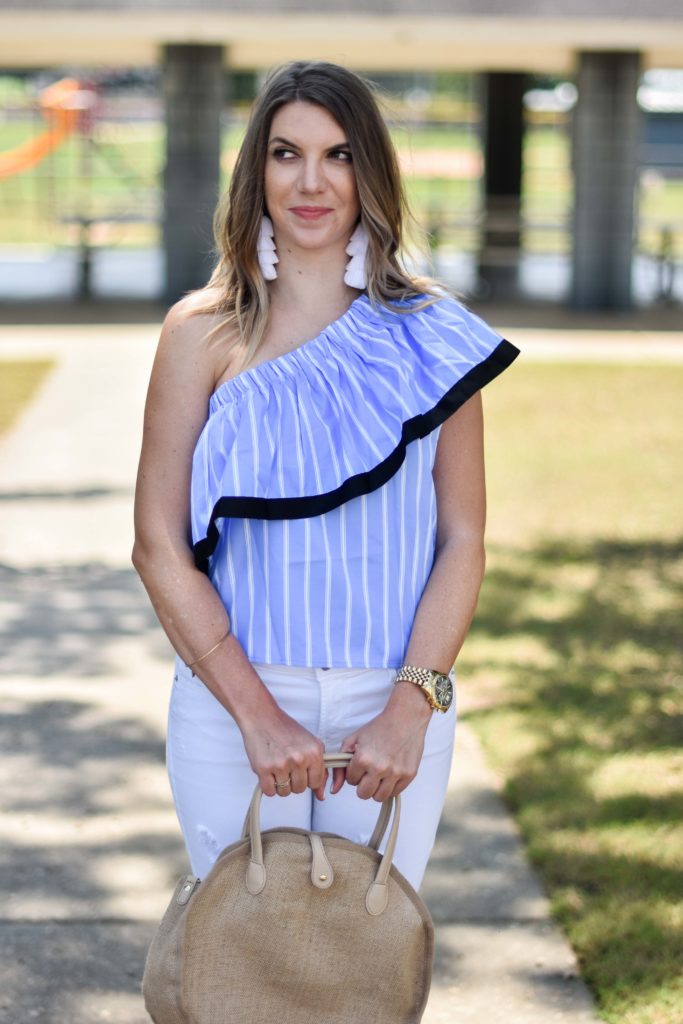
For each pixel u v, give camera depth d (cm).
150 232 3169
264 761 244
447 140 5022
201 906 237
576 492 892
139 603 673
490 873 413
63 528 797
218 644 251
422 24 1583
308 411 255
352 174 261
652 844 427
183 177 1738
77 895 401
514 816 451
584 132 1772
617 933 376
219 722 261
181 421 262
